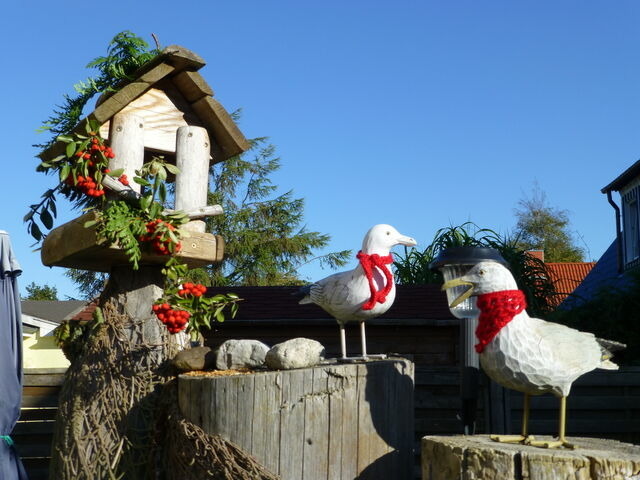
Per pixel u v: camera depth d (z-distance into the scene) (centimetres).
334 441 351
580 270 2827
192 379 369
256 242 2083
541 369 300
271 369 383
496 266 314
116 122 449
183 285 437
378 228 393
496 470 292
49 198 464
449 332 759
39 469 673
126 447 413
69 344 480
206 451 348
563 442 310
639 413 662
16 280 506
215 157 505
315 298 400
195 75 470
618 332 953
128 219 420
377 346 766
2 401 488
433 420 668
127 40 465
